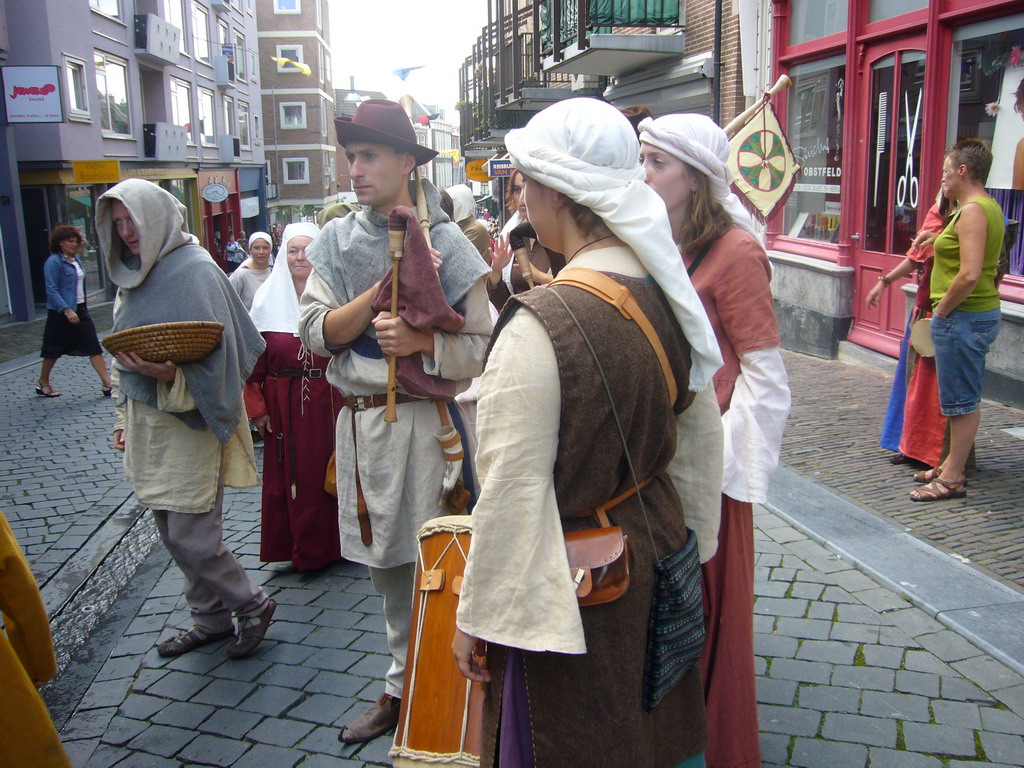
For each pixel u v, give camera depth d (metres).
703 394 1.86
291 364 4.14
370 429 2.71
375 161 2.62
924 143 7.55
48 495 5.99
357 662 3.40
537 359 1.50
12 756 1.96
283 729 2.96
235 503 5.48
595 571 1.53
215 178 36.50
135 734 2.96
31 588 2.11
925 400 5.00
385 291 2.52
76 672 3.42
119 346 3.10
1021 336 6.35
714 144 2.31
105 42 24.36
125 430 3.37
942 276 4.54
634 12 11.97
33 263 21.19
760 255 2.33
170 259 3.28
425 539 2.28
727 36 10.84
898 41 8.03
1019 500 4.51
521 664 1.59
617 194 1.59
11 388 10.34
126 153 26.25
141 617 3.90
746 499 2.27
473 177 27.08
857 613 3.48
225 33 38.75
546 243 1.74
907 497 4.68
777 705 2.91
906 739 2.70
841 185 9.05
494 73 20.20
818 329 9.29
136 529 5.21
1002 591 3.51
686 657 1.69
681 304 1.62
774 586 3.75
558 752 1.56
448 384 2.67
